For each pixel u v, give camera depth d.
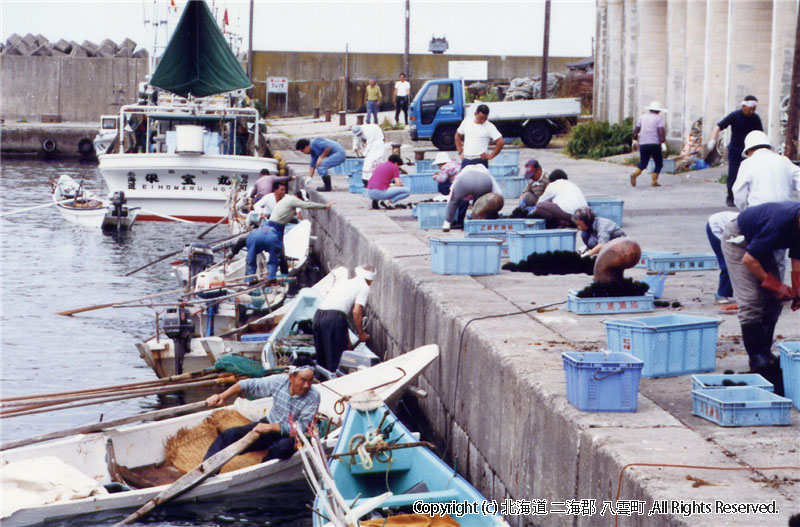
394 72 57.31
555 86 50.59
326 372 11.73
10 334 15.90
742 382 7.18
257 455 9.73
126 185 28.47
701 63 29.25
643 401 7.21
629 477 5.64
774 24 22.83
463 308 10.45
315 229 24.95
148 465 9.77
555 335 9.12
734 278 7.88
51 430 11.47
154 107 29.70
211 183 28.64
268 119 54.56
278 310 15.15
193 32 29.55
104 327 16.56
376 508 7.58
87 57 66.06
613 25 37.97
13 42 69.25
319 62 57.06
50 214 31.41
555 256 12.72
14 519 8.26
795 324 9.52
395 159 20.55
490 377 8.68
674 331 7.95
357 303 12.55
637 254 10.23
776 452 6.01
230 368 11.22
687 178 24.16
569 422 6.68
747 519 4.96
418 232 16.69
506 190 20.72
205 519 8.70
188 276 17.36
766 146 9.70
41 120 65.44
